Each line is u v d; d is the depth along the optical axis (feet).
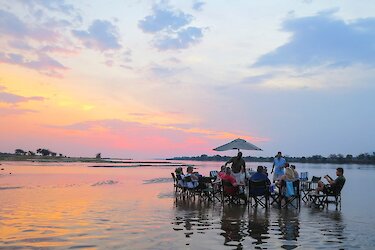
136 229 31.48
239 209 45.39
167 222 35.04
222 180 49.83
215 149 57.93
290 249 25.64
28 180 84.53
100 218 36.42
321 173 171.73
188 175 55.88
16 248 24.91
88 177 102.32
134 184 80.59
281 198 47.09
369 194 67.46
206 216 39.17
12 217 36.29
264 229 32.55
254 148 57.47
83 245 25.88
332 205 50.93
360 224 35.47
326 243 27.45
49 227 31.73
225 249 25.43
